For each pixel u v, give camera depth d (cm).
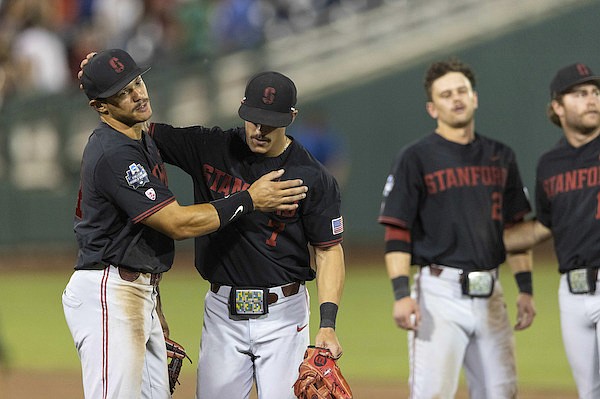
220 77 7012
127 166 1730
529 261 2228
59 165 6681
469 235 2080
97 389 1753
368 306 4547
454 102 2097
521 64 6894
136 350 1756
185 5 6994
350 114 6931
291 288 1855
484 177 2108
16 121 6706
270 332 1841
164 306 4638
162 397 1838
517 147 6912
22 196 6662
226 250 1836
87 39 7000
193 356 3462
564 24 6894
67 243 6625
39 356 3591
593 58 6888
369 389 2923
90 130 6706
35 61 6831
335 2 7581
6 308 4769
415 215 2122
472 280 2069
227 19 7144
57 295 5153
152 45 7031
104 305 1748
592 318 2028
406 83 6869
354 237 6875
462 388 2905
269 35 7406
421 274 2117
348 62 7112
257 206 1750
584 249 2030
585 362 2059
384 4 7556
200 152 1859
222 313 1864
